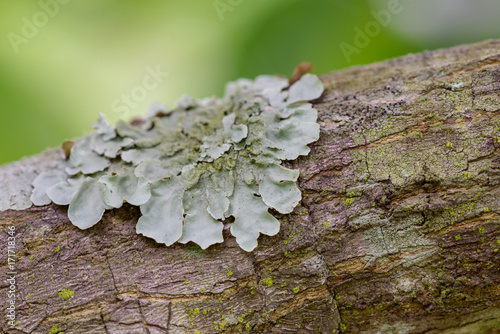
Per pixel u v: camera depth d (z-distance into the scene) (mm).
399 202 271
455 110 273
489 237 268
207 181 275
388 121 275
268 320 270
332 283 271
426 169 271
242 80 308
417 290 270
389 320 273
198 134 284
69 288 269
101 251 271
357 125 277
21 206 275
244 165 275
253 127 279
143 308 269
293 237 271
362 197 272
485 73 276
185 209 273
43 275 270
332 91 287
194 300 269
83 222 272
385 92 281
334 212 271
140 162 279
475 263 269
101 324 268
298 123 278
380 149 274
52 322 267
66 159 285
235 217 271
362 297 271
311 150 276
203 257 271
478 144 271
